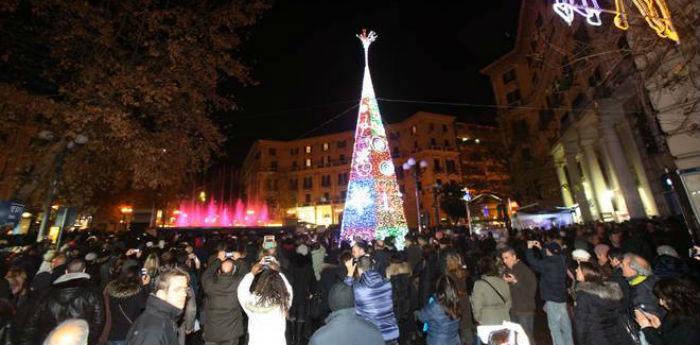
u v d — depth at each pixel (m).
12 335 3.69
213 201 83.25
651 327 3.67
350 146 70.25
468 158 60.97
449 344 4.09
